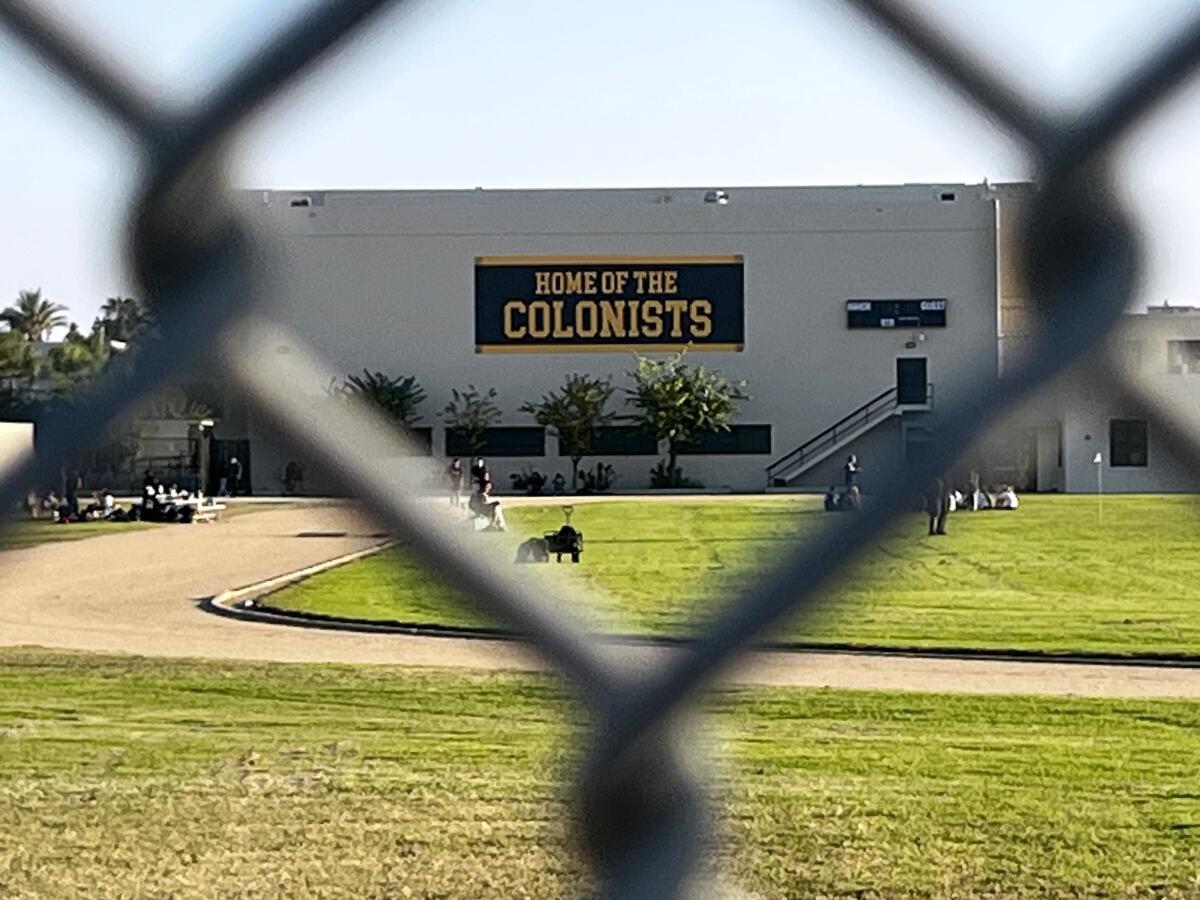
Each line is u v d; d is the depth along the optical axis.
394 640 20.23
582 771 2.46
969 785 11.46
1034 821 10.40
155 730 13.82
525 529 41.62
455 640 20.19
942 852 9.67
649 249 65.56
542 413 64.75
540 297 65.06
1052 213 2.31
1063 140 2.30
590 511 50.19
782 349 65.81
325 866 9.48
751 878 9.02
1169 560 33.03
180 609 23.97
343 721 14.23
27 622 22.41
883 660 17.98
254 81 2.10
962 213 64.94
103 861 9.59
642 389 64.94
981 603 24.52
